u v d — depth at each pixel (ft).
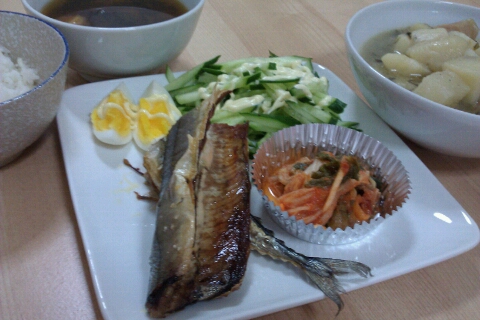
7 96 0.78
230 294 0.63
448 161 0.94
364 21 1.04
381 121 0.97
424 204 0.80
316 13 1.42
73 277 0.66
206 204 0.66
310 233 0.72
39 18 0.84
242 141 0.77
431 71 0.93
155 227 0.66
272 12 1.39
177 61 1.14
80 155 0.81
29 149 0.84
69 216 0.74
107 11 1.04
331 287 0.64
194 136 0.72
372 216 0.77
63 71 0.75
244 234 0.64
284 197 0.77
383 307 0.67
